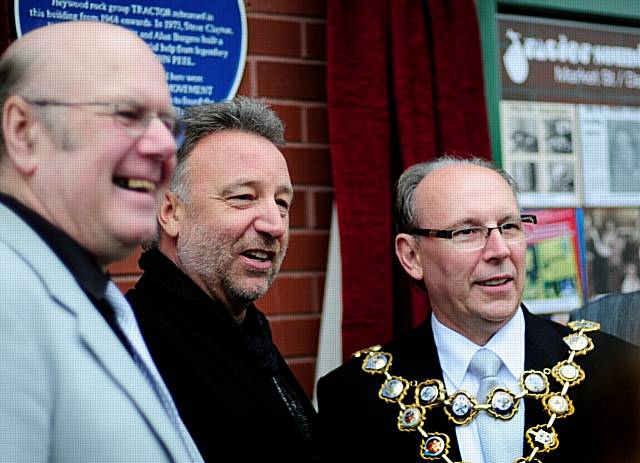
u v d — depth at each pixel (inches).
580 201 95.0
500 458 53.4
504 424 54.1
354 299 78.2
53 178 34.0
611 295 71.7
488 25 90.0
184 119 53.6
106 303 37.5
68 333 32.3
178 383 48.4
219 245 52.1
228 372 50.3
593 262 95.1
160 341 49.2
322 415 59.9
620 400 54.9
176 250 54.0
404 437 55.5
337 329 79.6
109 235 35.2
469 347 57.3
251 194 52.7
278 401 53.2
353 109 79.5
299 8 81.2
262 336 56.0
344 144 79.0
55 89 33.8
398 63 80.7
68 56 34.2
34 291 31.9
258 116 54.9
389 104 81.8
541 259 92.5
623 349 57.4
